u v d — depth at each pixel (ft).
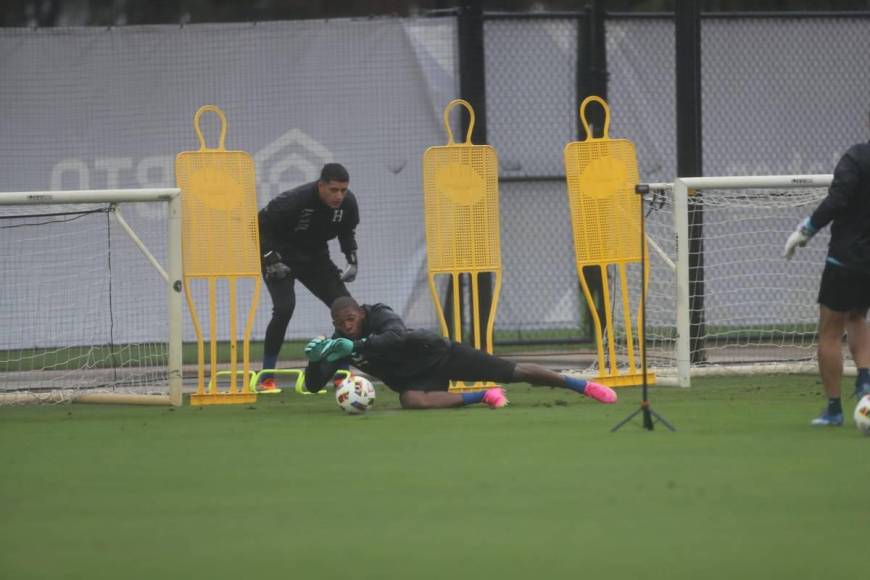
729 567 52.06
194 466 77.00
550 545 55.88
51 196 112.37
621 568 52.06
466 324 147.64
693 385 121.80
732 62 159.02
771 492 66.23
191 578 51.39
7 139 152.97
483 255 121.49
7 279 147.54
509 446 82.23
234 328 115.55
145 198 112.88
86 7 208.33
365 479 71.46
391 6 204.64
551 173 155.12
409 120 153.07
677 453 78.59
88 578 51.57
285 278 120.78
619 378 121.19
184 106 154.30
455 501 65.10
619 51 156.15
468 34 143.23
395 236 153.48
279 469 75.25
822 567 51.98
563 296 156.35
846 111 161.48
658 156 157.07
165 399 112.88
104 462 79.10
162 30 153.69
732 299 152.76
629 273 143.54
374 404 110.01
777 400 107.76
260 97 153.99
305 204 118.01
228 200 115.75
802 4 182.09
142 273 148.66
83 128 153.99
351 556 54.39
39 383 127.54
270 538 57.82
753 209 152.25
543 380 104.53
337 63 153.17
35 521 61.98
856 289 87.56
